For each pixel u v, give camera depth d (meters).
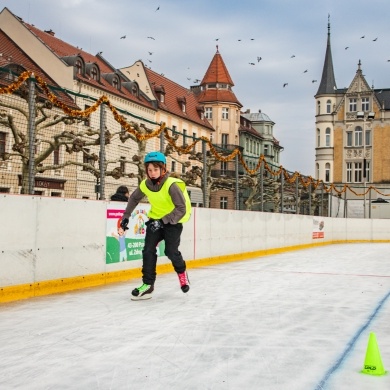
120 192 10.36
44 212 8.12
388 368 4.06
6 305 6.99
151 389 3.52
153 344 4.74
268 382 3.68
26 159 9.65
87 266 9.13
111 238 9.83
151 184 7.12
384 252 20.55
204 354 4.41
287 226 21.73
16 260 7.57
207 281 9.91
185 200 7.15
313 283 9.70
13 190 9.90
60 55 39.34
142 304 7.03
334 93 65.94
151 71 54.16
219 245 15.21
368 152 63.25
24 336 5.04
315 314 6.39
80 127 12.55
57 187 12.09
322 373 3.90
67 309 6.63
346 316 6.29
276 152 81.69
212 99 62.38
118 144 12.84
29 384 3.61
